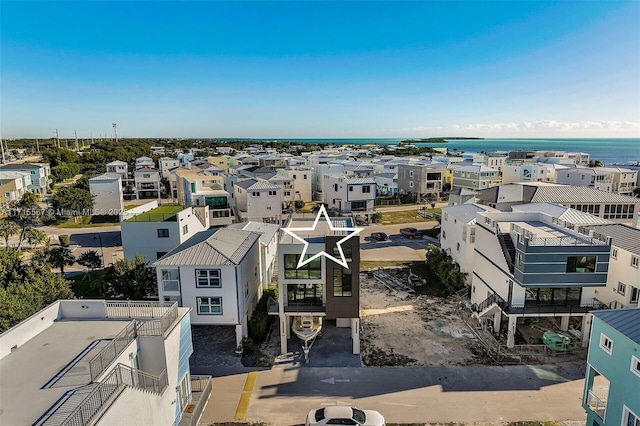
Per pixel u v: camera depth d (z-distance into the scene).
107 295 33.47
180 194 74.62
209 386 20.86
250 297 30.08
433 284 40.31
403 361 26.41
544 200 47.91
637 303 28.05
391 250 52.94
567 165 105.12
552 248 25.30
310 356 27.11
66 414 11.82
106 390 12.59
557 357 26.59
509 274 27.08
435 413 21.42
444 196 98.88
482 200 52.88
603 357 18.50
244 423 20.80
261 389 23.56
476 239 33.31
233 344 28.81
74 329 17.34
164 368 16.50
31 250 51.00
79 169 125.25
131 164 135.38
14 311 22.23
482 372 25.05
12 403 12.36
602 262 25.52
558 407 21.81
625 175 82.38
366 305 35.28
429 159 130.88
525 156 147.25
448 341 28.94
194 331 30.78
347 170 99.06
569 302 26.72
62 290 26.39
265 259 35.97
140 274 32.03
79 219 70.06
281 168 101.19
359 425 19.69
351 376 24.80
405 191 99.25
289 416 21.30
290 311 26.91
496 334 29.61
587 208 48.06
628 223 48.34
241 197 63.62
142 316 18.53
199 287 26.39
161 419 15.82
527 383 23.89
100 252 51.31
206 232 33.00
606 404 18.33
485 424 20.61
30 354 15.30
